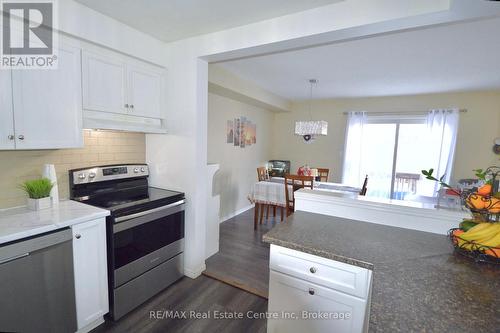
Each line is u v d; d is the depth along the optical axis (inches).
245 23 80.5
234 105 177.8
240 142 188.1
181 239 97.3
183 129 97.3
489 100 166.7
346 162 207.2
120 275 74.8
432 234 59.0
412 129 189.8
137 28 85.6
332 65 123.7
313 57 113.3
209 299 86.7
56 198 74.7
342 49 102.8
